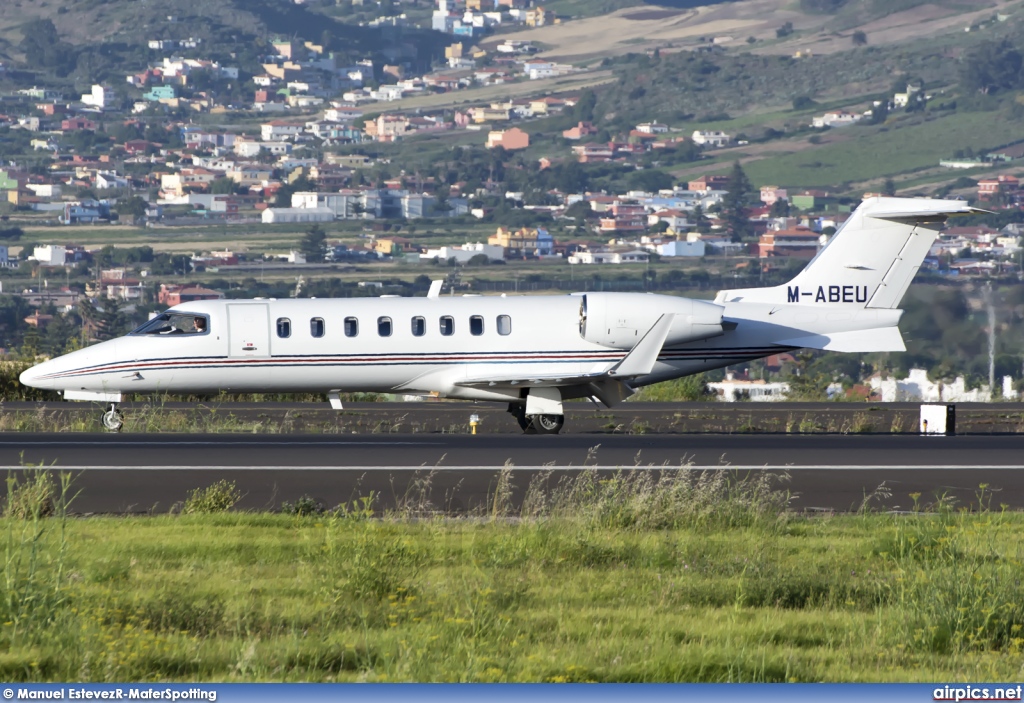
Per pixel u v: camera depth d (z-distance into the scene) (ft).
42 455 303.48
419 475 275.39
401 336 377.30
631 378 369.91
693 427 405.59
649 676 135.95
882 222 397.19
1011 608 154.51
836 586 169.99
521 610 160.76
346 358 377.09
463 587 166.40
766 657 142.10
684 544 196.44
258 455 304.09
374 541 183.11
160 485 263.08
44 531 183.11
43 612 148.36
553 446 325.42
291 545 195.83
